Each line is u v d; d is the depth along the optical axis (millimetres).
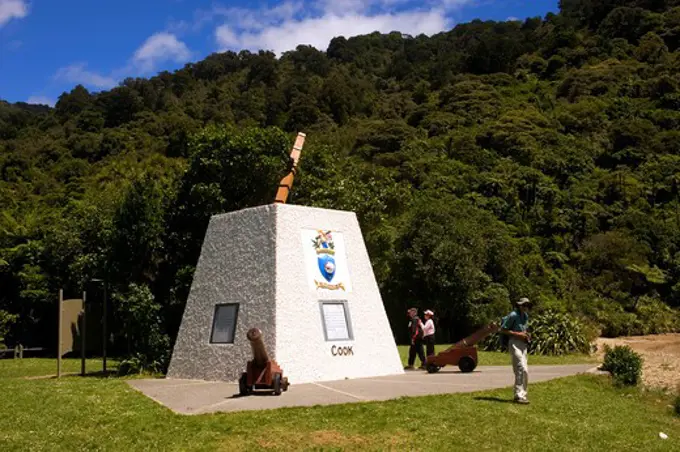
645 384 14117
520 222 46531
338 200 23969
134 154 62125
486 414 9195
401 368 14742
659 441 8742
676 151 58750
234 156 21000
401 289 31438
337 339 13609
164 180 24656
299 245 13789
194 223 20234
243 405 9734
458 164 55250
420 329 15953
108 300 21172
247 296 13523
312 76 108938
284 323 12789
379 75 120438
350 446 7457
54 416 9125
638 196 50562
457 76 94125
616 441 8523
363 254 15156
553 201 49625
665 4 96750
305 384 12234
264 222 13820
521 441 8031
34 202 46875
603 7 103000
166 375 15000
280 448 7336
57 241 28078
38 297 28047
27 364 21031
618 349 14586
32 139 75000
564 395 11336
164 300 18672
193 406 9789
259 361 10828
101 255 20047
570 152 58719
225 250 14539
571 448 7938
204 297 14625
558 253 41969
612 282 39312
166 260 19469
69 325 16234
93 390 11609
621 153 58594
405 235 31484
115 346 25203
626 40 92250
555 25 108250
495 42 102000
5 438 7863
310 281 13664
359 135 68250
